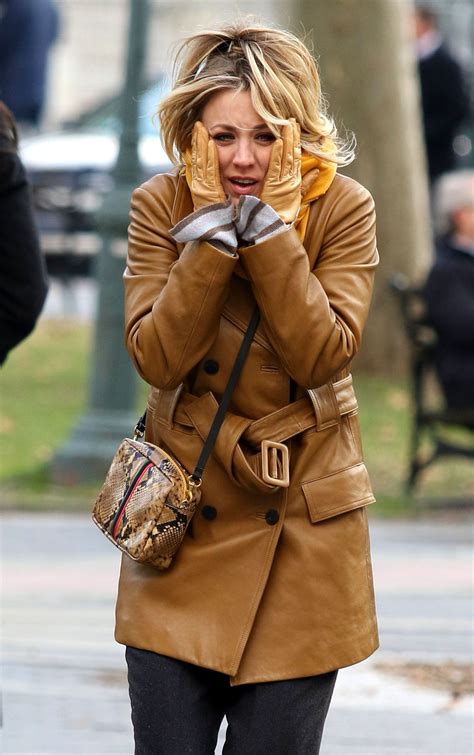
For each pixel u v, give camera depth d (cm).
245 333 1045
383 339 3984
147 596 1051
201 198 1026
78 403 3609
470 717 1684
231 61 1032
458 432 3431
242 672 1030
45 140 5028
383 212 4028
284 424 1043
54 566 2342
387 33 4009
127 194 2956
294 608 1036
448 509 2828
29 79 4988
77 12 9444
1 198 1254
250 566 1038
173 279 1025
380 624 2023
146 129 4928
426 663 1859
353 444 1066
